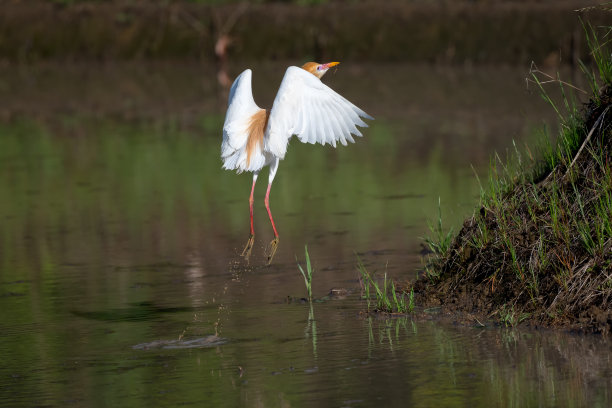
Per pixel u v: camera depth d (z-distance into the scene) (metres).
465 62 48.91
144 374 8.49
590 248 9.52
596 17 39.41
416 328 9.50
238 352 9.02
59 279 12.73
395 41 51.81
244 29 55.62
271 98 36.69
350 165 23.22
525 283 9.78
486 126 28.84
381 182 20.34
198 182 21.42
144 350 9.26
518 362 8.23
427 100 36.09
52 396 8.02
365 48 52.28
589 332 8.87
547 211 10.37
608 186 9.92
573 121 11.10
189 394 7.90
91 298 11.59
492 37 48.69
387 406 7.39
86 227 16.59
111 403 7.77
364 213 16.78
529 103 33.00
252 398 7.71
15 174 23.31
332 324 9.84
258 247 14.44
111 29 58.19
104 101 41.28
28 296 11.81
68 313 10.88
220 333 9.74
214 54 55.75
